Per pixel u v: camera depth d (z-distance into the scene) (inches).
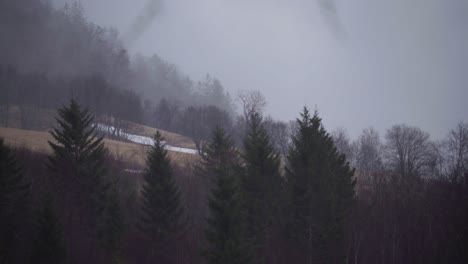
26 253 767.7
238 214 639.1
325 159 969.5
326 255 826.8
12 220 789.2
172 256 890.7
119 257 839.1
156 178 938.1
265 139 987.3
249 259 607.2
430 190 985.5
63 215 889.5
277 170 935.0
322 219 836.6
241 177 901.2
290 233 866.8
